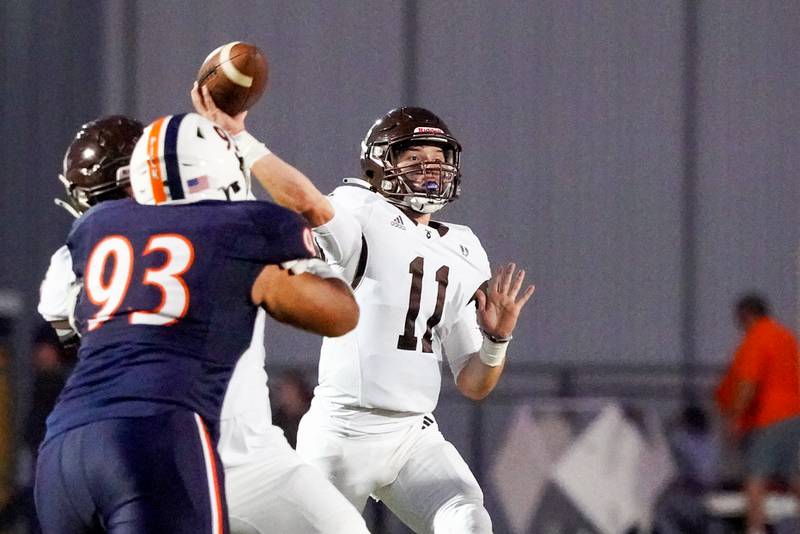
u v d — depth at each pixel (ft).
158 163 35.27
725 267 131.85
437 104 128.26
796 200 133.08
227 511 33.50
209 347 33.76
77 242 36.09
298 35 125.80
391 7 127.65
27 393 108.58
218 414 33.91
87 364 33.96
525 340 127.85
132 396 32.89
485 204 128.47
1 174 117.29
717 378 127.54
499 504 90.17
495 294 47.19
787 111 133.69
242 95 39.24
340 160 125.59
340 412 46.26
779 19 134.10
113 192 41.42
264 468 36.86
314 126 125.49
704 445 100.17
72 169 41.42
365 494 46.55
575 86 130.52
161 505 32.19
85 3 119.55
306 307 34.91
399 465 46.32
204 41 122.93
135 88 120.06
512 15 130.11
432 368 47.16
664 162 131.23
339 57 126.21
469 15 129.39
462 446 106.01
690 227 130.62
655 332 129.39
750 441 101.04
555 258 128.98
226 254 34.12
